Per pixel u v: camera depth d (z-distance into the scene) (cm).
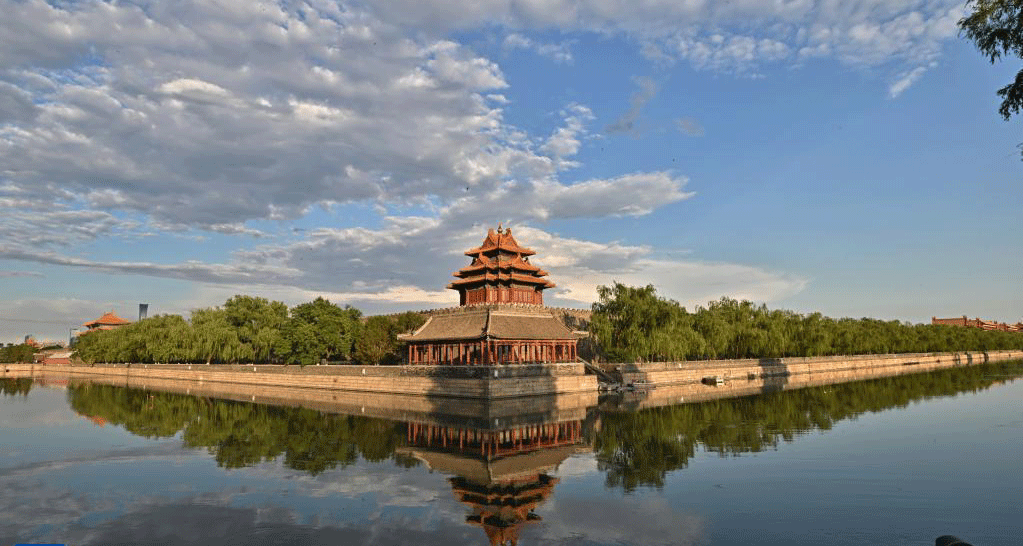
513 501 3059
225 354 12419
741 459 3994
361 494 3212
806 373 13938
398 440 4962
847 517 2684
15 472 3788
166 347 13525
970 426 5297
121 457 4284
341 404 8000
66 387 11781
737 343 12862
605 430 5431
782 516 2716
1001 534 2425
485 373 7738
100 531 2627
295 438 5100
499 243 10319
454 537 2512
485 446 4656
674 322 11050
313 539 2508
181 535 2566
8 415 6881
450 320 9469
